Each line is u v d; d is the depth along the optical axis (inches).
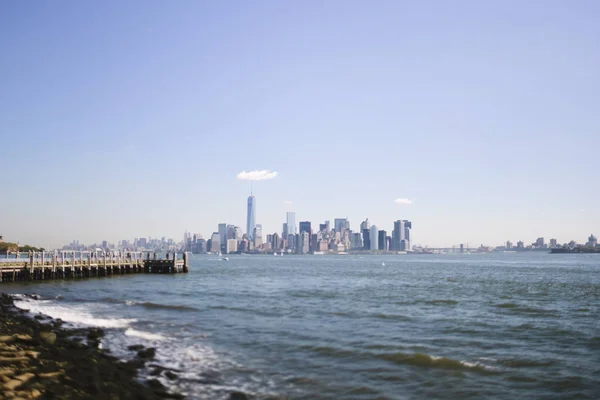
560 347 888.9
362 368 733.9
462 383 657.0
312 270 4909.0
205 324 1152.2
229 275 3673.7
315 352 839.7
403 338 968.9
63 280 2625.5
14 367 565.9
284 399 590.9
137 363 743.1
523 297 1904.5
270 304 1599.4
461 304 1619.1
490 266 6176.2
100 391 533.6
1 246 4382.4
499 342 933.8
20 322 1077.8
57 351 749.9
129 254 3454.7
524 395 607.5
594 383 655.8
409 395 607.5
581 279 3255.4
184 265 3518.7
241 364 760.3
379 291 2192.4
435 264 7244.1
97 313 1359.5
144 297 1856.5
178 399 572.4
